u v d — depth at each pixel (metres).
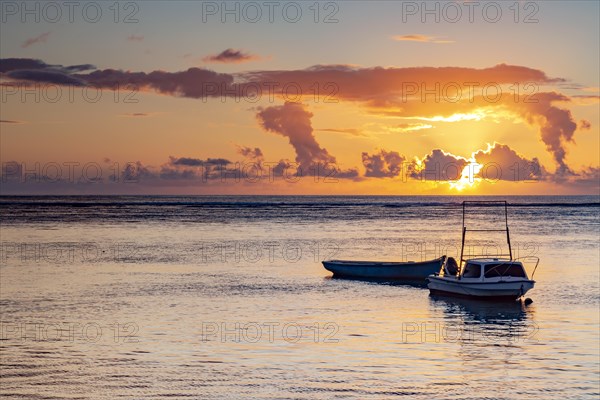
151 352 36.91
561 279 64.31
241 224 149.38
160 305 50.91
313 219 172.88
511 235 121.50
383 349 37.69
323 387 31.53
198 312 48.16
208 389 31.23
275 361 35.34
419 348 37.94
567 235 120.62
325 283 63.12
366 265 65.88
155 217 176.00
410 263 65.19
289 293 57.16
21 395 30.42
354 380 32.44
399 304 51.81
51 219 164.00
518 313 47.81
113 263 77.75
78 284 61.41
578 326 43.41
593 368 34.12
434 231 131.50
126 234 119.75
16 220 159.12
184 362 35.12
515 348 37.88
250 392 30.91
